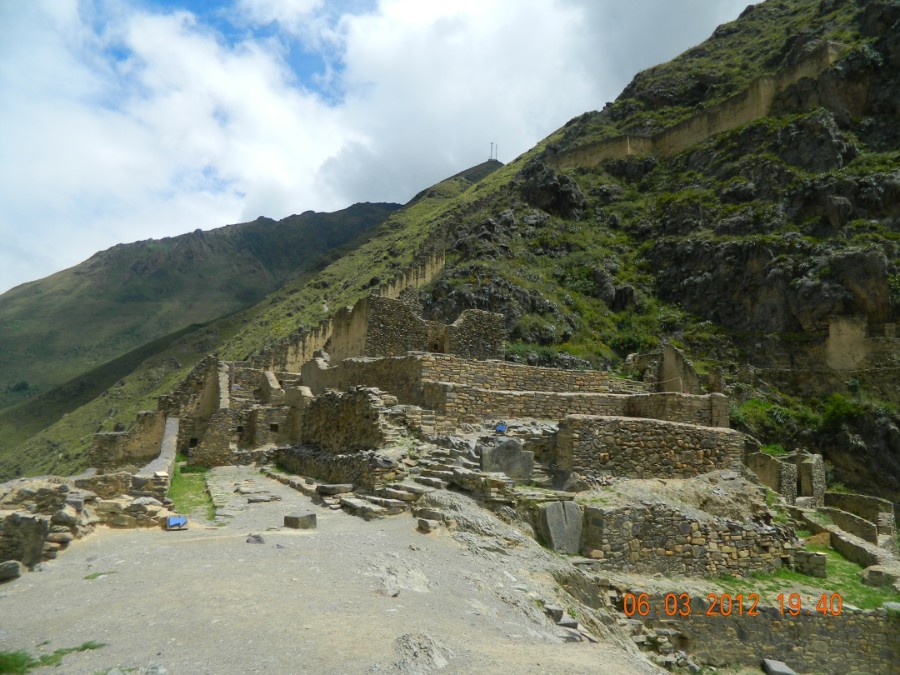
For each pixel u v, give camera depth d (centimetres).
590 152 8888
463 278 6125
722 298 5816
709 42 10562
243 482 1945
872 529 2020
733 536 1305
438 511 1131
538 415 1752
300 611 680
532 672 609
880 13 6762
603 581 1063
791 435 4353
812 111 6619
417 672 558
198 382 3138
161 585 769
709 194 6894
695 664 1051
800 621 1178
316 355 4109
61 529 977
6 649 578
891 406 4325
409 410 1585
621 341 5653
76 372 19200
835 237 5428
